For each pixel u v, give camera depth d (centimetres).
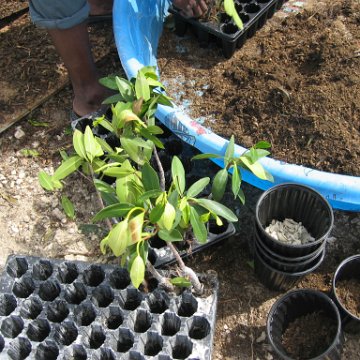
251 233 162
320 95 160
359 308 142
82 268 147
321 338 138
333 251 156
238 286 153
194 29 195
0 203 177
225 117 170
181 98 180
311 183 143
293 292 134
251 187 171
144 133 109
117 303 139
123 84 115
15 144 191
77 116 190
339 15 186
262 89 168
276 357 141
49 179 121
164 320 137
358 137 154
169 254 148
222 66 188
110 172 108
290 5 207
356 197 140
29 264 149
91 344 138
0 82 204
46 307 140
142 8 189
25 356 139
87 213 172
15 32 219
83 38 166
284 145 158
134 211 104
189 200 114
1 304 144
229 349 144
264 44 189
